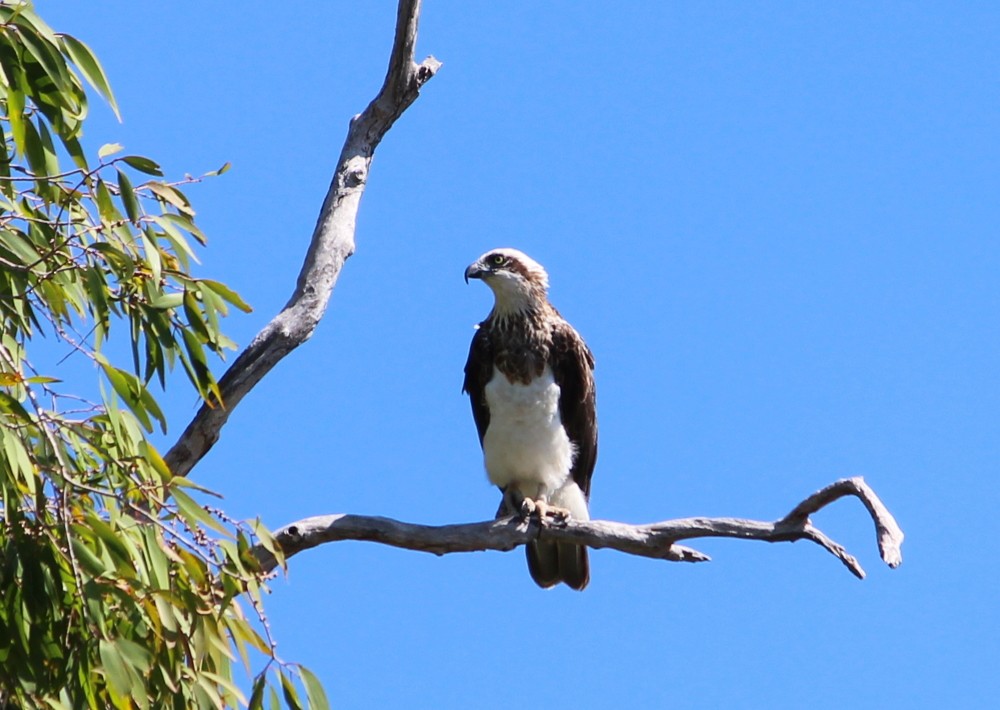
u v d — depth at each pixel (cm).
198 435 1300
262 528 918
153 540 894
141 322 991
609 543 1293
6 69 943
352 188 1407
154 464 891
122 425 895
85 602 832
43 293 955
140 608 889
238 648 927
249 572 916
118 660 835
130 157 965
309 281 1348
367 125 1431
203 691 907
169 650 905
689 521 1270
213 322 1016
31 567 869
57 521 862
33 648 876
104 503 901
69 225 988
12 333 977
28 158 946
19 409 855
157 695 905
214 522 902
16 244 921
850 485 1175
